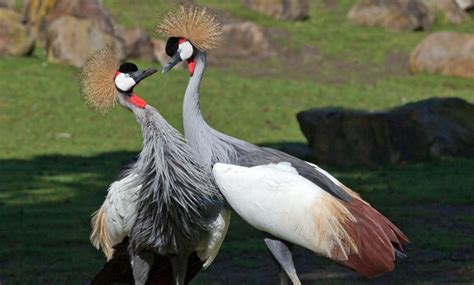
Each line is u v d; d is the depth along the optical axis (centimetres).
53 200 1569
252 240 1298
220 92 2455
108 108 934
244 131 2164
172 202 887
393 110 1878
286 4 3156
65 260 1197
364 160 1831
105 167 1850
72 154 1956
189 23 930
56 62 2575
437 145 1850
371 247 829
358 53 2897
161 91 2391
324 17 3219
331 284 1059
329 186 870
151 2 3198
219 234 916
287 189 855
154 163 889
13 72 2483
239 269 1162
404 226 1352
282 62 2808
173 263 925
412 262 1165
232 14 3133
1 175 1758
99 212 942
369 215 851
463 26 3169
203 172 902
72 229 1359
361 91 2545
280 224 857
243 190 872
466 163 1820
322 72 2738
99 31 2580
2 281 1099
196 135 923
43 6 2733
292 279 886
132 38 2606
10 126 2141
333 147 1847
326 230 836
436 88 2567
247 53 2858
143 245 902
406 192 1597
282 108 2362
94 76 930
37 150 1983
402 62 2830
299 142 2030
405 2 3145
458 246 1240
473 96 2492
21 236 1312
